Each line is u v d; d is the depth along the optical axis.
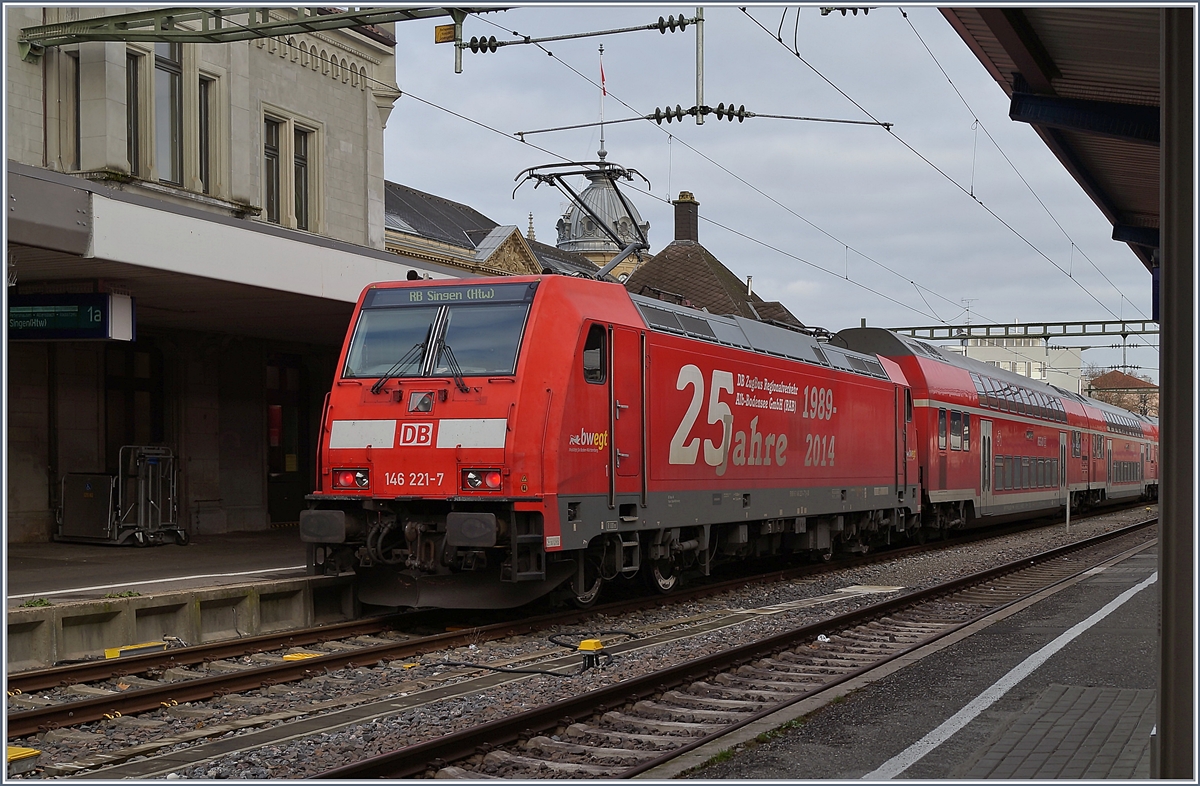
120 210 13.09
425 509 12.42
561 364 12.12
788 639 11.12
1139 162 14.40
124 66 18.48
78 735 7.84
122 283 14.93
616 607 13.98
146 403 20.67
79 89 18.16
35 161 17.69
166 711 8.58
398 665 10.47
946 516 25.31
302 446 24.41
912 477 22.75
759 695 8.91
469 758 6.93
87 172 18.02
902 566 20.39
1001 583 17.27
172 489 19.17
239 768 6.89
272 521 23.50
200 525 21.27
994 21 9.59
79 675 9.38
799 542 18.75
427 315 12.70
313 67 23.64
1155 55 10.28
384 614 13.76
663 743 7.40
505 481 11.66
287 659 10.73
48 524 18.75
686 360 14.51
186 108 20.27
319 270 16.00
